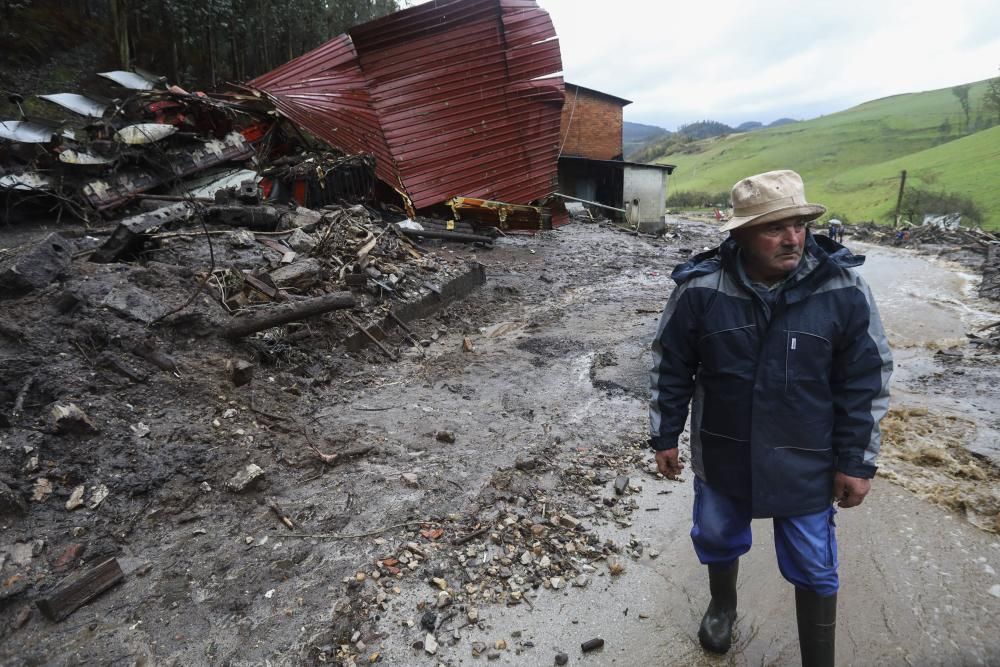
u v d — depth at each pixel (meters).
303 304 5.43
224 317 5.23
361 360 6.04
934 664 2.43
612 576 3.01
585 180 24.98
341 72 13.12
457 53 12.98
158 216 7.24
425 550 3.12
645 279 11.98
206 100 11.86
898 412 4.88
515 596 2.84
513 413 5.00
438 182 13.14
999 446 4.21
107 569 2.80
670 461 2.28
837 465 1.97
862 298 1.87
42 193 9.14
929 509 3.54
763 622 2.69
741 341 1.96
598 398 5.37
